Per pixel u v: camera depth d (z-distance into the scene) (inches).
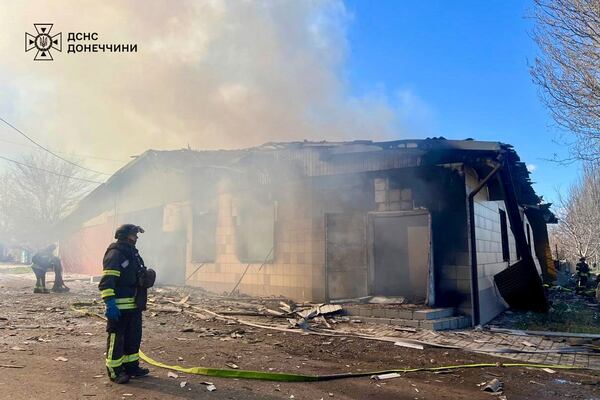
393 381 194.4
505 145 339.6
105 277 165.9
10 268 1158.3
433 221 370.9
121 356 168.7
